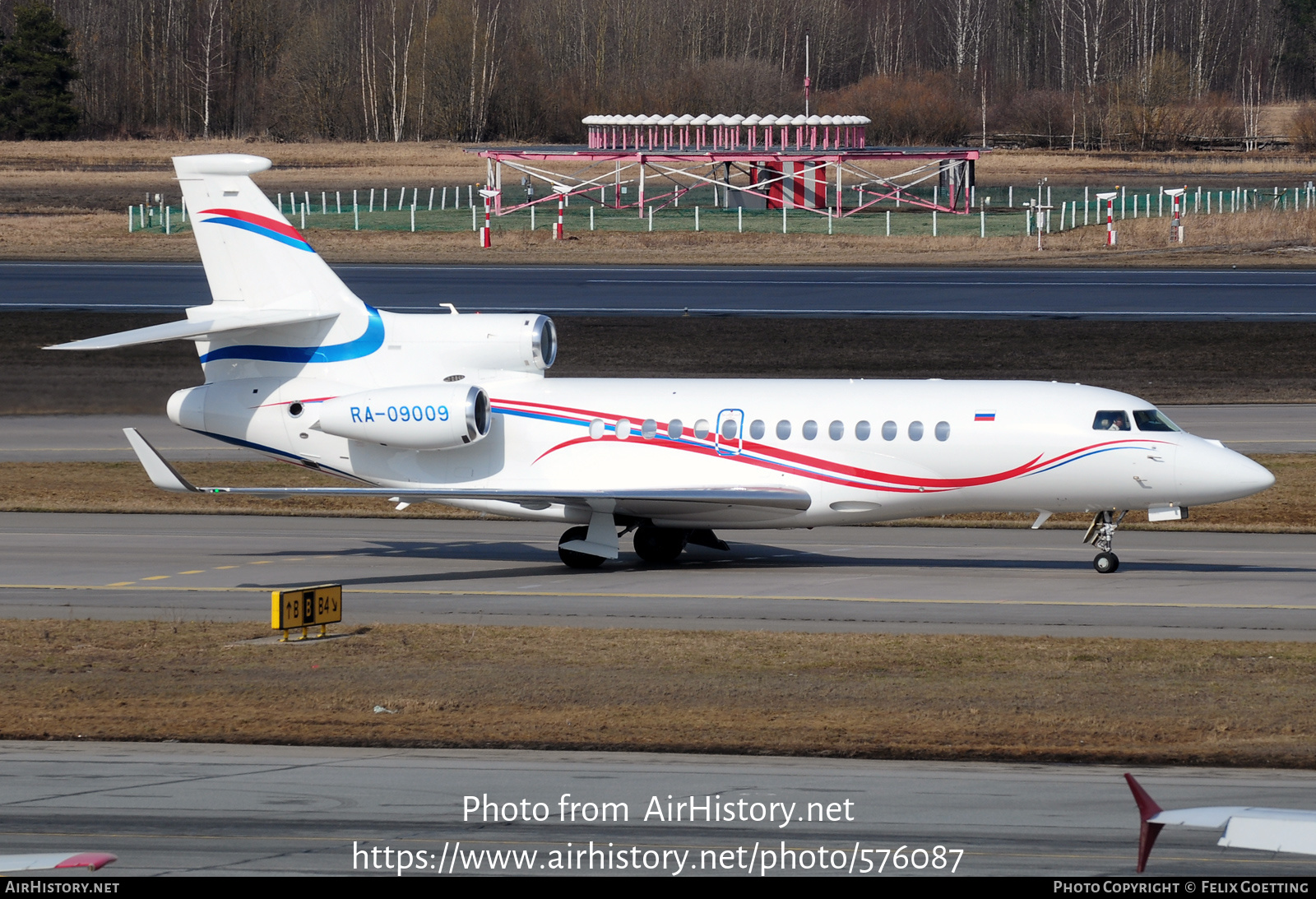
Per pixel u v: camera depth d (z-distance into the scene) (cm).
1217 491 10825
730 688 7775
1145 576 11275
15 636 9206
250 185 11862
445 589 10969
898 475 11331
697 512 11544
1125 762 6456
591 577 11500
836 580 11231
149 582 11162
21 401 19112
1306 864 5147
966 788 6047
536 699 7594
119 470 15975
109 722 7156
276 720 7206
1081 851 5288
